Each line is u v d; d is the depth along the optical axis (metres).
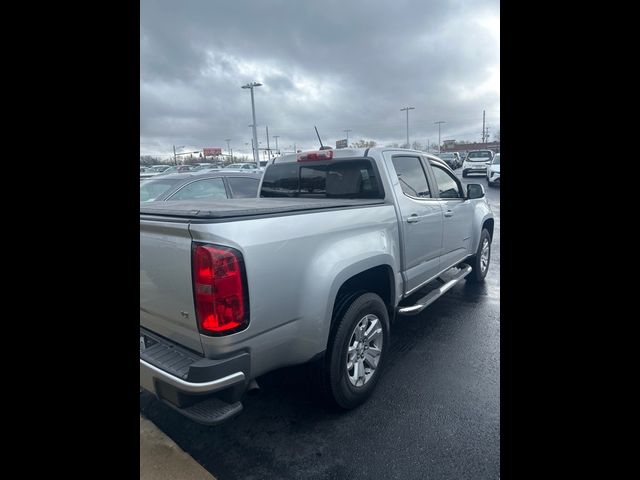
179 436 2.55
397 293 3.30
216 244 1.93
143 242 2.20
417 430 2.54
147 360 2.10
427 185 3.99
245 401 2.88
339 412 2.73
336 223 2.61
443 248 4.18
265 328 2.12
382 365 2.99
